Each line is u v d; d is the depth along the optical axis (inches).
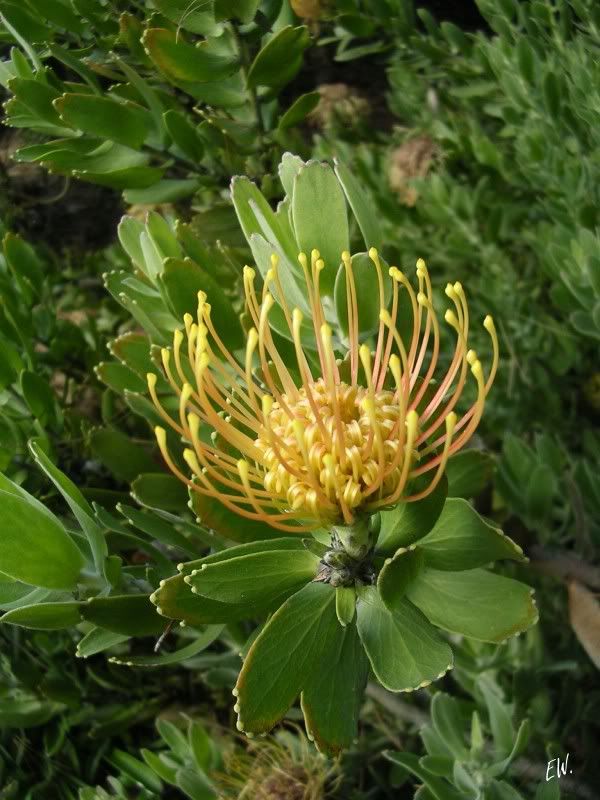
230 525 10.8
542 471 16.1
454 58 21.1
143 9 16.4
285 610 9.7
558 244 19.4
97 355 18.8
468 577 10.3
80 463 16.5
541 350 21.5
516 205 22.4
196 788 15.3
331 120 24.9
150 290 13.6
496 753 14.3
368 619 9.9
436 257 22.6
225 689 17.8
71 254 24.8
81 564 10.8
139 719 17.1
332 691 9.8
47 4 16.4
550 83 17.5
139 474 14.6
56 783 16.0
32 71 17.0
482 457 11.6
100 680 16.7
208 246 17.0
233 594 9.8
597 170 17.7
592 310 17.3
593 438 19.7
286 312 9.6
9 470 14.8
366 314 11.4
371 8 20.2
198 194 21.8
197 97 15.9
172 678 17.7
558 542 16.7
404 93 24.1
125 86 16.5
